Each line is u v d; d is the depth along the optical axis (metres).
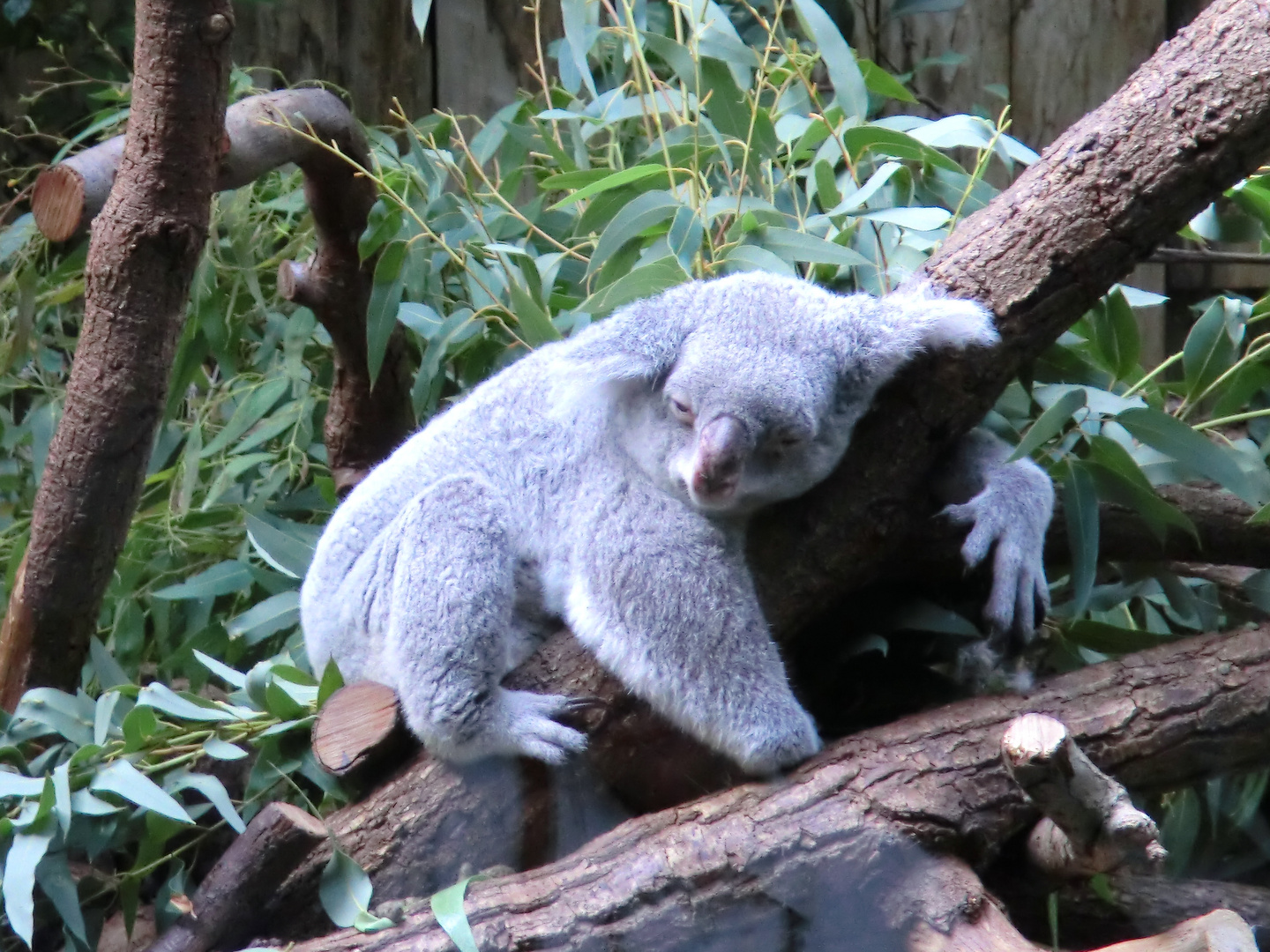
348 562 4.02
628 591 3.46
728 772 3.52
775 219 4.49
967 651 3.96
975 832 3.15
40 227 4.09
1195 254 5.04
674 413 3.42
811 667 3.88
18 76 6.75
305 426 5.49
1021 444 3.59
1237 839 4.13
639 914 3.09
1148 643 4.07
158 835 3.93
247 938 3.54
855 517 3.53
